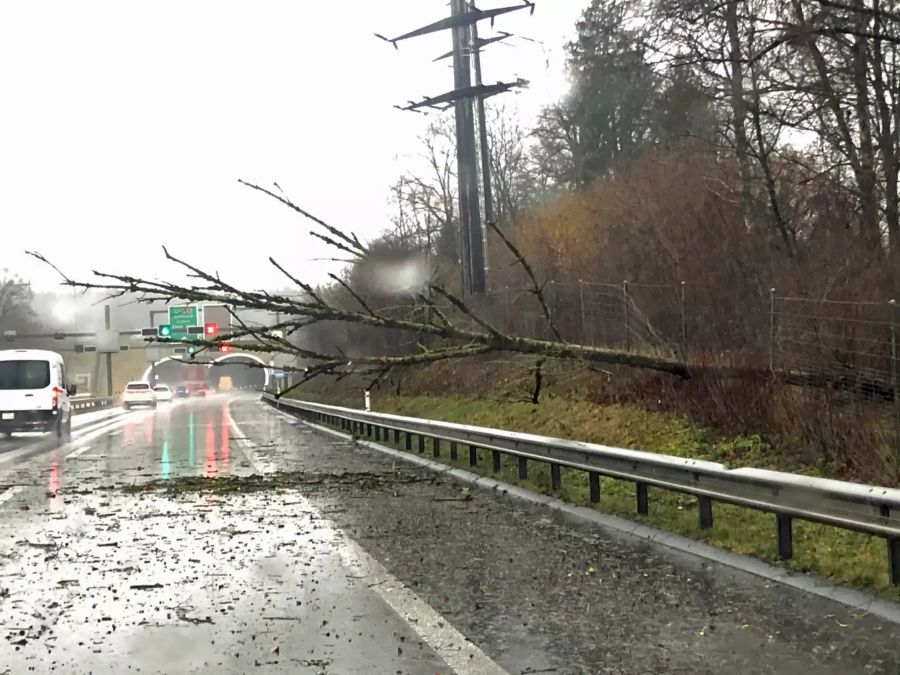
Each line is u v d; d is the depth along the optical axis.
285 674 5.29
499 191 50.97
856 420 11.85
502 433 14.16
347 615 6.54
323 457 19.22
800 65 15.25
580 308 24.64
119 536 9.78
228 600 6.99
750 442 13.70
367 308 13.36
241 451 21.06
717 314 17.59
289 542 9.35
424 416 29.98
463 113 28.78
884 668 5.23
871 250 16.23
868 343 13.54
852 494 7.07
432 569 8.01
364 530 10.03
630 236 25.47
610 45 15.50
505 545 9.07
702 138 20.69
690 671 5.24
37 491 13.84
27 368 26.39
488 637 5.97
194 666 5.45
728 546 8.64
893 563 6.83
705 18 13.45
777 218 18.66
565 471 14.65
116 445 23.97
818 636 5.86
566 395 22.84
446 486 13.99
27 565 8.30
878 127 16.25
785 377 14.11
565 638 5.92
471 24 28.30
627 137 38.03
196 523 10.61
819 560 7.79
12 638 6.04
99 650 5.77
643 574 7.71
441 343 34.47
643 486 10.51
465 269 29.41
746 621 6.23
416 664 5.45
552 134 43.34
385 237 34.94
